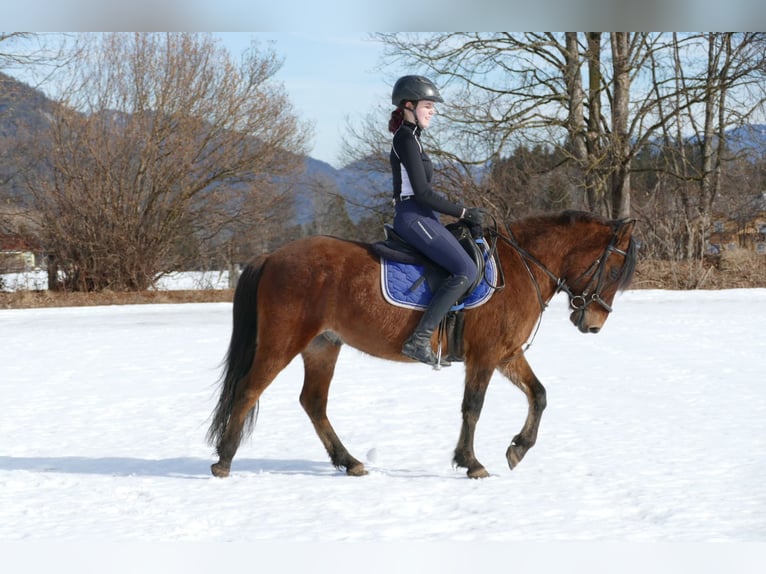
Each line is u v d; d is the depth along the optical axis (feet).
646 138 99.71
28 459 24.94
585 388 35.88
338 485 21.76
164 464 24.34
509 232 23.47
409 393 35.60
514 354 23.21
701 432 27.37
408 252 22.39
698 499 19.86
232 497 20.59
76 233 102.89
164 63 104.94
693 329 57.41
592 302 23.84
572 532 17.62
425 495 20.66
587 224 23.58
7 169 103.55
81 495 20.85
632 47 98.48
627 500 19.94
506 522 18.34
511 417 30.45
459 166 104.83
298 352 22.49
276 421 30.42
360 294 22.11
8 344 55.11
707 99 97.55
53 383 39.17
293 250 22.75
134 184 105.29
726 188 113.39
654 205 110.42
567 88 99.35
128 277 104.12
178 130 106.52
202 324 67.51
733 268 102.37
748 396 33.63
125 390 37.01
